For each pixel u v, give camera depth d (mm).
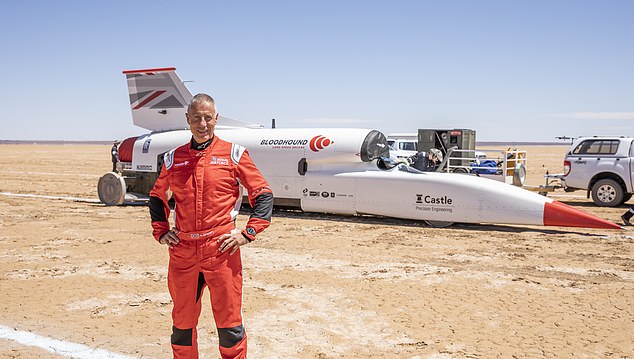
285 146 11945
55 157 52344
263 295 5957
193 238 3318
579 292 6098
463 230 10273
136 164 13828
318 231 10102
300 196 11789
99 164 38219
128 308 5523
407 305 5609
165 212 3535
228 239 3297
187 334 3477
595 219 9352
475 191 10125
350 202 11258
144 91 14422
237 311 3438
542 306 5574
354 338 4703
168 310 5465
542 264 7488
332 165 11586
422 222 11188
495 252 8289
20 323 5066
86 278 6680
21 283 6434
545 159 56312
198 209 3305
